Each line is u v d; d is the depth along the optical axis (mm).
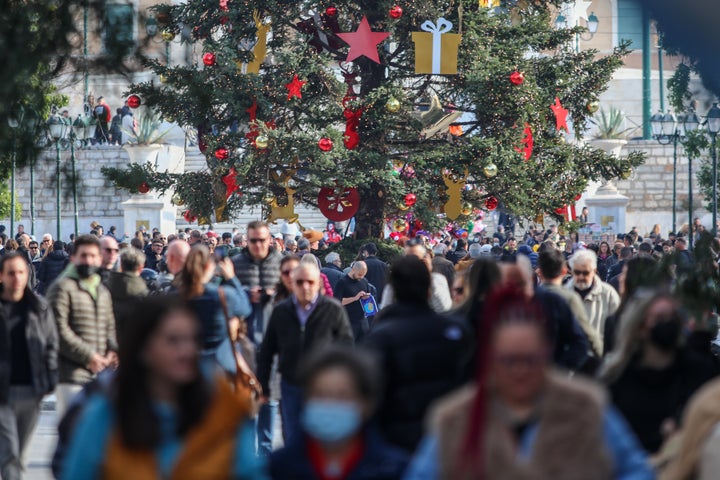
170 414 8859
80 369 19297
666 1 11930
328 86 54750
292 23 55562
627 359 13156
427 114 52062
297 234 60000
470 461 8625
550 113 56781
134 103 34594
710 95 14375
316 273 20047
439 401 13023
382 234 54750
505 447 8625
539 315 8828
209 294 19016
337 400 9062
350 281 31281
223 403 9008
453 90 56250
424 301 13758
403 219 53750
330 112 54281
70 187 19344
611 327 17484
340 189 51344
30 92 17203
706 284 15016
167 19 19078
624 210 96438
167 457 8781
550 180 54281
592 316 21562
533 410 8742
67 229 100125
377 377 9250
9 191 84625
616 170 56312
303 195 55281
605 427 8789
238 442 8984
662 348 12992
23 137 17438
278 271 25094
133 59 18328
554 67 55500
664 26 12148
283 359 20125
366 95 52188
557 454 8586
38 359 18000
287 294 22750
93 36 18031
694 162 108125
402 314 13594
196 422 8875
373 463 9711
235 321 19766
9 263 17797
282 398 20297
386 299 21719
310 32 55062
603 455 8633
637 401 13125
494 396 8812
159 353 8883
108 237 23453
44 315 18219
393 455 9797
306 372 9234
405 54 55812
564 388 8734
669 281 15453
